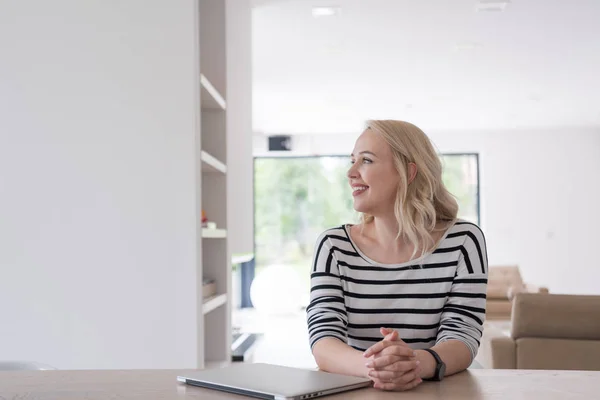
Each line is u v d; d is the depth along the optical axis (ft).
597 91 24.89
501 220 33.76
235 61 12.64
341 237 5.70
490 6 15.51
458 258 5.42
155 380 4.21
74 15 9.20
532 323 11.78
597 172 33.35
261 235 35.94
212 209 11.66
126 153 9.09
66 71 9.16
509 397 3.63
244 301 35.65
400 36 17.85
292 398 3.58
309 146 34.47
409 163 5.50
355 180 5.54
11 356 9.02
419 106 27.73
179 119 9.09
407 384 3.93
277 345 22.70
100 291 9.04
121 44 9.16
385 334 4.25
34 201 9.09
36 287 9.04
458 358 4.54
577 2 15.33
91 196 9.07
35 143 9.12
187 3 9.15
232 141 12.19
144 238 9.03
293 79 22.72
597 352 11.51
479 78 22.81
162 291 9.01
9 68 9.18
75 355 9.00
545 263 33.47
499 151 33.91
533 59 20.36
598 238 33.24
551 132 33.63
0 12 9.22
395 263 5.50
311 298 5.52
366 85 23.75
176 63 9.12
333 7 15.42
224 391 3.86
